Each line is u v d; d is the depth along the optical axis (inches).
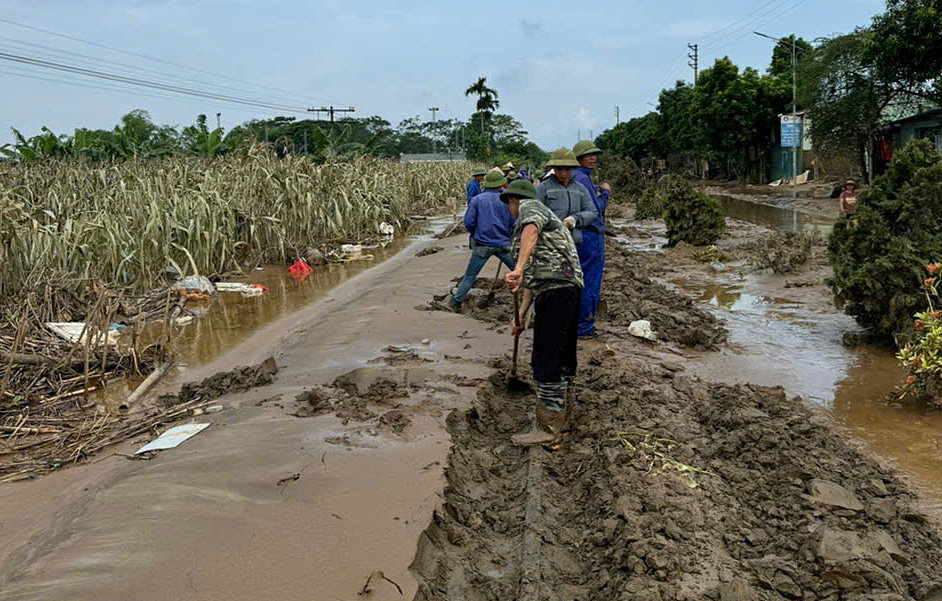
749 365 301.1
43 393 278.4
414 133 4269.2
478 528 170.4
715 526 164.2
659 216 1019.3
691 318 374.6
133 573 137.6
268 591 132.4
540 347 217.5
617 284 467.8
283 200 657.6
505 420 236.2
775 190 1734.7
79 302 380.5
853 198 687.1
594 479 189.6
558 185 304.5
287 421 220.7
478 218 383.2
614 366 284.5
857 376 285.0
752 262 547.5
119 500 168.2
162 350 322.0
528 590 142.0
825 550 146.6
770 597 138.6
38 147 936.9
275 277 565.3
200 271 524.4
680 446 204.7
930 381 249.0
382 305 399.2
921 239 308.8
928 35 1086.4
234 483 176.4
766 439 203.6
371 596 131.3
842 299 335.3
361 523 156.9
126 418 252.2
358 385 257.3
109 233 449.7
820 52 1331.2
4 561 152.3
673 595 135.8
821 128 1349.7
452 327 344.2
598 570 152.5
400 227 872.3
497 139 4350.4
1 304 377.4
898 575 145.6
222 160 713.0
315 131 1132.5
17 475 207.0
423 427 213.0
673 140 2721.5
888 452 213.9
